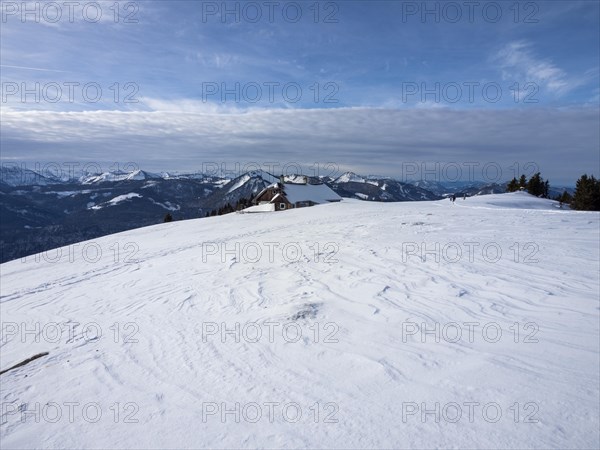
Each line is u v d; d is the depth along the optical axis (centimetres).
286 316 741
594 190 4288
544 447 335
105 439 418
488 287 804
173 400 485
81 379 577
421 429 373
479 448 341
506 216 2066
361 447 357
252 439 387
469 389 432
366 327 648
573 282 789
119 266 1667
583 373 442
